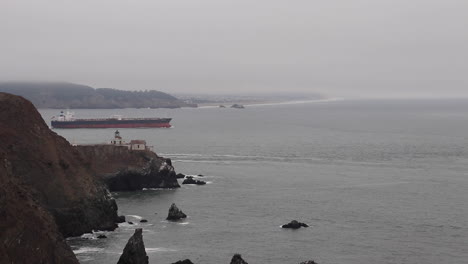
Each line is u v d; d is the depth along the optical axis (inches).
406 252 4414.4
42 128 5221.5
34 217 3646.7
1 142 4825.3
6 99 5098.4
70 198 4859.7
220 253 4357.8
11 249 3314.5
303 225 5098.4
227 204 6013.8
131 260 3885.3
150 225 5152.6
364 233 4904.0
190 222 5255.9
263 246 4539.9
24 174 4781.0
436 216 5492.1
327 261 4207.7
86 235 4793.3
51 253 3607.3
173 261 4160.9
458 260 4242.1
